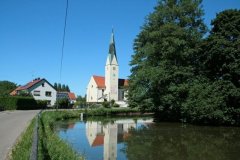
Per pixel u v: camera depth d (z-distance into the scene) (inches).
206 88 1521.9
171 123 1711.4
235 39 1497.3
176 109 1706.4
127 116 2503.7
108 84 4079.7
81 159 513.0
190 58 1747.0
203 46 1604.3
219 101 1449.3
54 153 462.3
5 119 1298.0
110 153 736.3
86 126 1466.5
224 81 1465.3
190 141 980.6
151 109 1813.5
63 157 454.6
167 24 1685.5
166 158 692.1
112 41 4138.8
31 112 1982.0
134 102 1913.1
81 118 2055.9
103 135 1109.7
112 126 1496.1
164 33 1690.5
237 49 1423.5
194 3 1759.4
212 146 879.7
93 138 1009.5
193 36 1716.3
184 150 804.6
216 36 1507.1
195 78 1663.4
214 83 1515.7
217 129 1376.7
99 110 2504.9
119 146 852.0
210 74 1615.4
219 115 1441.9
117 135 1117.7
